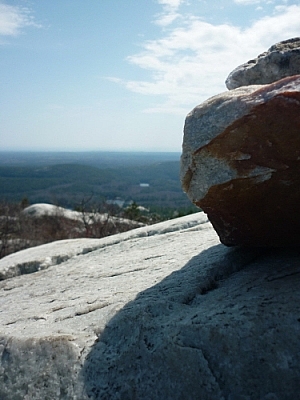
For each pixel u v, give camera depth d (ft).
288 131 5.38
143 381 5.21
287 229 6.82
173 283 7.59
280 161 5.64
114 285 8.81
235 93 6.13
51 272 12.19
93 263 12.03
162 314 6.20
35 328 6.98
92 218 50.47
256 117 5.50
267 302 5.71
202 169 6.31
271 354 4.93
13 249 43.11
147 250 11.94
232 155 5.92
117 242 14.20
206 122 6.15
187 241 11.68
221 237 8.15
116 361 5.54
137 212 54.08
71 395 5.39
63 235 49.34
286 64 8.06
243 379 4.84
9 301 9.87
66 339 6.09
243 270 7.60
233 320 5.40
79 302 8.00
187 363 5.14
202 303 6.40
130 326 6.03
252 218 6.74
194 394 4.90
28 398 5.61
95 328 6.29
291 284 6.19
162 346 5.41
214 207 6.85
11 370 6.04
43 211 59.88
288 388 4.65
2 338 6.66
